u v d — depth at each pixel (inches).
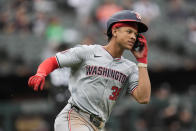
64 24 1680.6
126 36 582.2
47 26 1631.4
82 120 590.6
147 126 1435.8
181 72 1721.2
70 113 595.2
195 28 1830.7
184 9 1882.4
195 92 1686.8
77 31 1635.1
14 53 1574.8
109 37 604.7
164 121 1454.2
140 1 1780.3
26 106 1380.4
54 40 1534.2
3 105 1371.8
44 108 1371.8
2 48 1579.7
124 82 605.6
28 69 1503.4
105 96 593.9
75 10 1786.4
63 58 579.8
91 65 586.6
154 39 1733.5
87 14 1728.6
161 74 1718.8
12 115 1373.0
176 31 1796.3
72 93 600.1
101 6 1737.2
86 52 586.6
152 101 1461.6
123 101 1408.7
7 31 1641.2
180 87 1750.7
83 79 589.3
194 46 1779.0
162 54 1681.8
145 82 592.4
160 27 1777.8
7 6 1721.2
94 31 1649.9
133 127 1401.3
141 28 601.3
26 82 1525.6
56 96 919.0
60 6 1786.4
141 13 1752.0
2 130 1364.4
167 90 1649.9
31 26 1670.8
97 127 602.2
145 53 601.9
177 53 1747.0
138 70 603.5
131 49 604.7
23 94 1526.8
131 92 609.0
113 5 1691.7
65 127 588.4
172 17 1859.0
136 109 1422.2
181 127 1462.8
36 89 555.5
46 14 1702.8
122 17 581.6
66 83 918.4
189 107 1491.1
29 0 1721.2
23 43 1601.9
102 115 603.5
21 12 1679.4
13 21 1669.5
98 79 586.6
